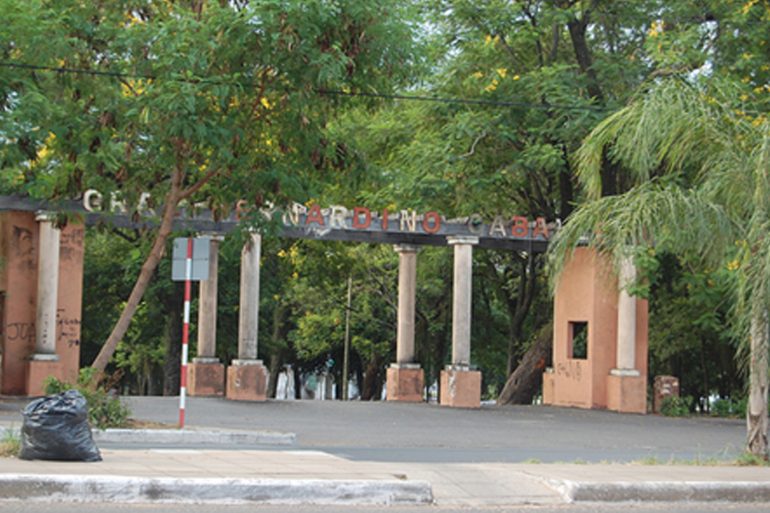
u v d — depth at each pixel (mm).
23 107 19594
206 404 29125
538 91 34219
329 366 68188
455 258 33875
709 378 46406
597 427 28234
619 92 35031
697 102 17391
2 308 29312
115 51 20109
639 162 17406
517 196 38688
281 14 18969
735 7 33719
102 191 21688
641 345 34844
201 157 21547
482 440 23922
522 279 43750
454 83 35250
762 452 17969
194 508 11562
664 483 13898
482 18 35281
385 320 57750
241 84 19609
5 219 28922
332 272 49125
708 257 17562
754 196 16922
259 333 55031
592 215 17656
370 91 20656
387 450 20547
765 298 16906
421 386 35625
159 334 53406
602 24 36188
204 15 19672
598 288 34656
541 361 40125
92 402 20422
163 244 21328
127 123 20000
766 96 32375
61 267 29516
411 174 35562
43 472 12523
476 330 55906
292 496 12398
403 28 19969
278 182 20656
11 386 28766
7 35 19766
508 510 12492
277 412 28109
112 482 11891
